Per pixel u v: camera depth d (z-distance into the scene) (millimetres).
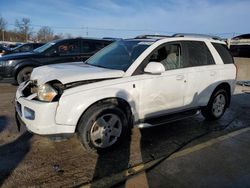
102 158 3828
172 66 4637
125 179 3309
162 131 5000
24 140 4328
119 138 4070
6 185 3096
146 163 3723
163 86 4402
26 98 3773
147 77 4184
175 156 3967
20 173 3354
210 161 3848
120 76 3982
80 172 3434
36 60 8633
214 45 5504
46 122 3508
